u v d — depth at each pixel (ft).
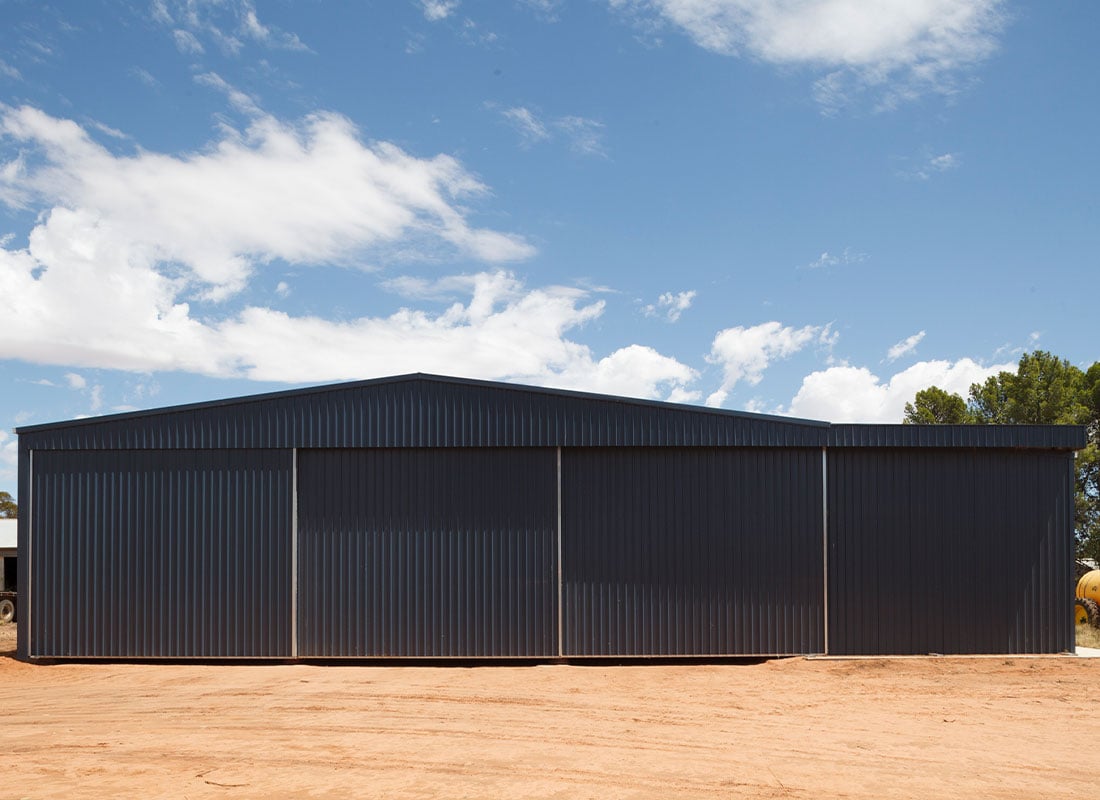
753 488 58.80
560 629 57.77
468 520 58.49
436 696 46.11
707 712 42.50
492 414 58.80
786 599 58.18
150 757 33.22
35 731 37.88
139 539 58.65
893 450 59.21
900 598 58.39
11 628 95.66
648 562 58.29
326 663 57.72
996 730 39.29
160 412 59.16
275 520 58.59
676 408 58.70
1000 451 59.41
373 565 58.23
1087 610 81.51
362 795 28.53
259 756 33.40
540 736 37.01
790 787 30.01
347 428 58.85
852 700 45.93
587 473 58.80
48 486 59.06
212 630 58.03
